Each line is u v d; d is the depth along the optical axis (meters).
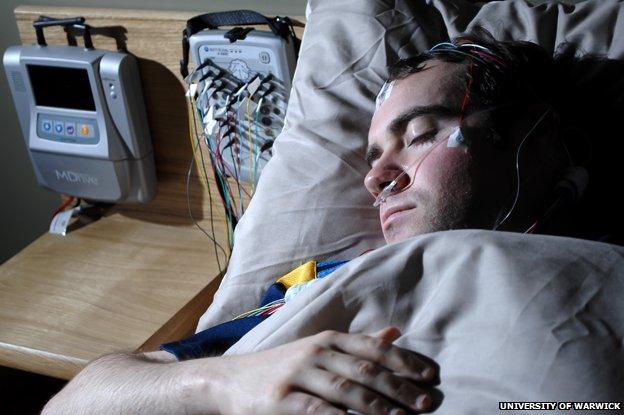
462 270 0.75
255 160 1.46
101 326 1.32
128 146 1.56
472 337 0.71
